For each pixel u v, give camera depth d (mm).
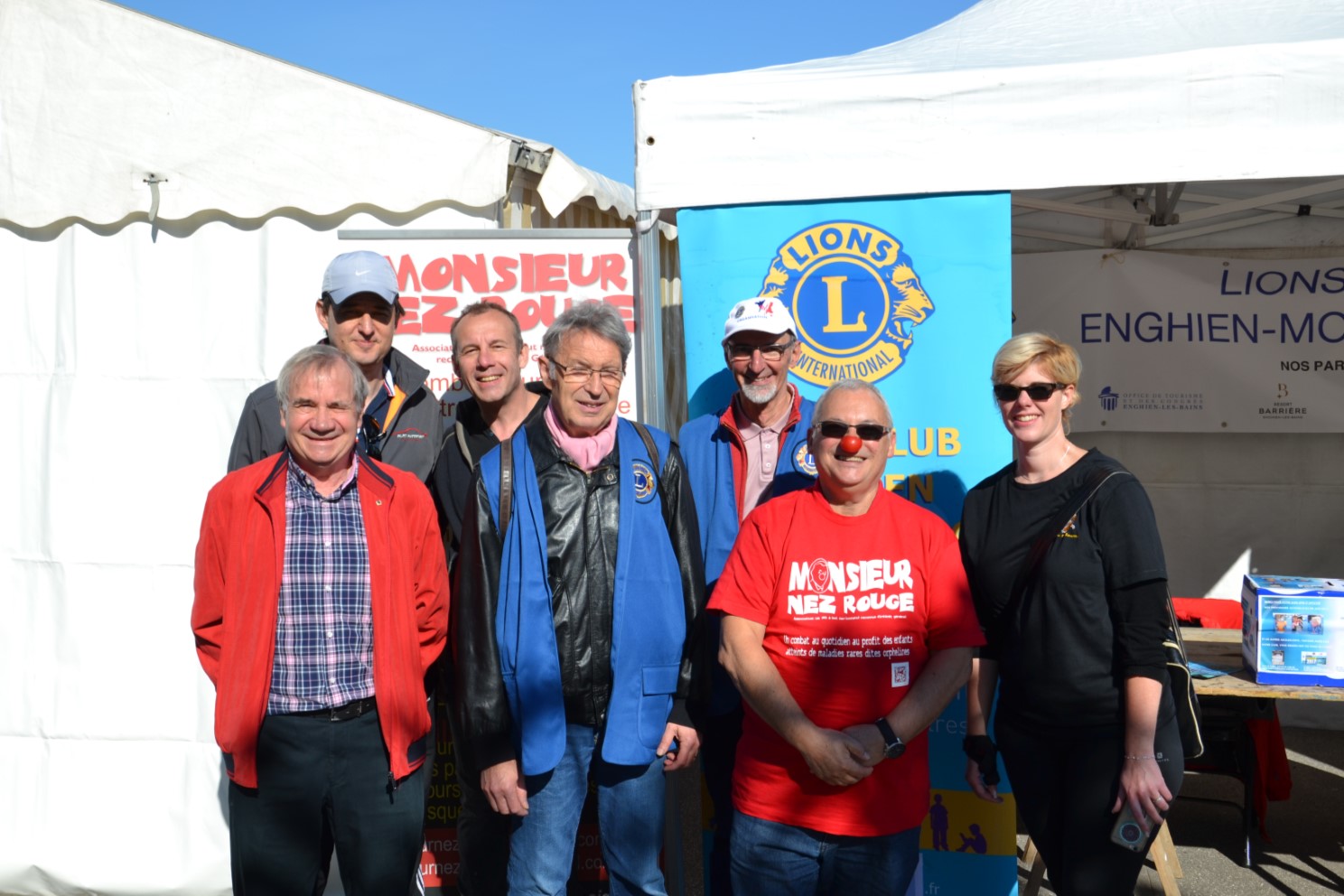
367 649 2529
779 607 2404
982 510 2646
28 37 3756
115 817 3879
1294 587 3396
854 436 2342
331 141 3674
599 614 2568
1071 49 3260
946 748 3182
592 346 2527
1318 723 5406
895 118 3010
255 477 2533
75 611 3885
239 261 3789
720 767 2994
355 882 2572
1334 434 5164
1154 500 5418
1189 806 4473
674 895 3139
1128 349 5289
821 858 2379
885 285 3125
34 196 3768
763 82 3078
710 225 3203
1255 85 2783
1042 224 5320
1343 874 3789
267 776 2475
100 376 3855
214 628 2566
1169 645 2396
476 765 2553
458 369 2941
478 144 3629
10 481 3908
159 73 3711
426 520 2654
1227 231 5145
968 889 3176
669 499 2666
